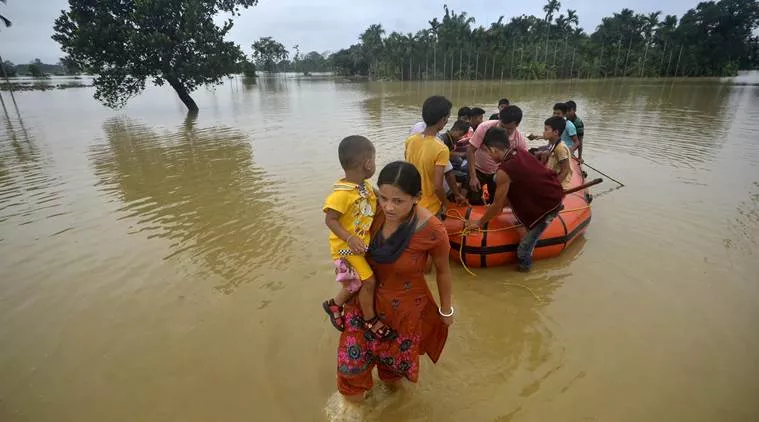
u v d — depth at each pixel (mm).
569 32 65125
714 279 4488
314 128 15195
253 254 5348
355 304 2775
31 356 3666
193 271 4973
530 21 65562
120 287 4676
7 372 3488
